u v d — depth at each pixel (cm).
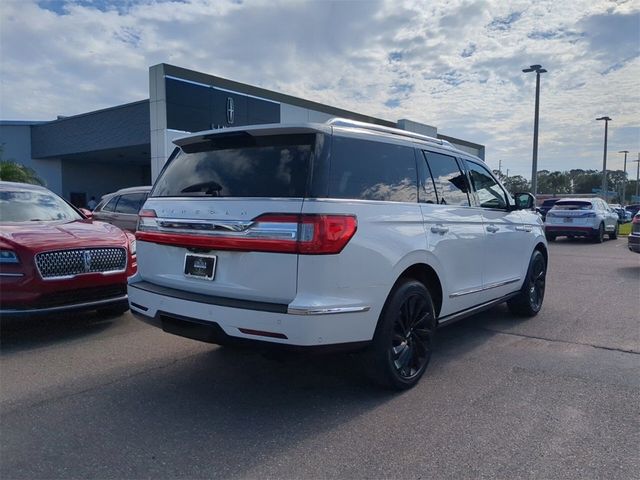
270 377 439
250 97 2583
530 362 477
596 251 1561
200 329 358
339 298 337
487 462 297
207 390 409
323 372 451
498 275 559
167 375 443
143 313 400
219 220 354
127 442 322
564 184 10531
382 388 404
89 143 2973
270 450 312
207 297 358
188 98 2292
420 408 373
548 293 820
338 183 352
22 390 407
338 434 333
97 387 414
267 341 330
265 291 336
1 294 507
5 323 617
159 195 416
